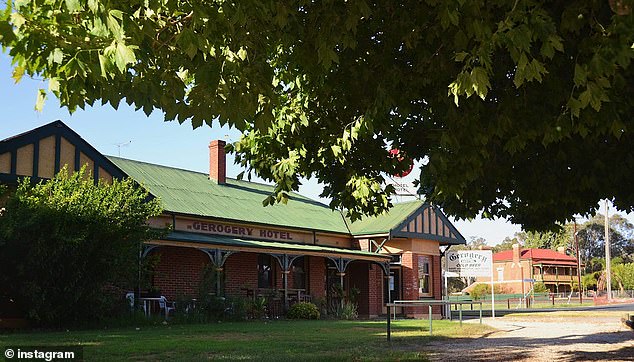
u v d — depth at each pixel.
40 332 14.15
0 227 14.81
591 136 7.09
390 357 9.92
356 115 7.51
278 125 7.62
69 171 18.58
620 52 4.81
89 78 4.71
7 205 15.48
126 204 16.75
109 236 16.16
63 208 15.37
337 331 15.67
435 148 6.45
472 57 5.11
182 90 5.38
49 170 18.14
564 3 5.84
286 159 7.79
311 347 11.41
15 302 15.91
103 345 10.97
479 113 6.77
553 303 52.12
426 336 14.38
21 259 15.41
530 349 11.77
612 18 4.91
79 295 15.52
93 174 19.09
